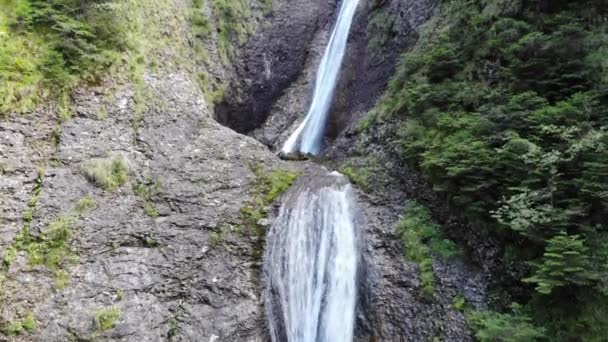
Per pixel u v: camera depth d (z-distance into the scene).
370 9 14.72
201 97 11.71
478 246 7.98
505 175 7.52
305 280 8.82
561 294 6.55
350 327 8.32
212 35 13.79
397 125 10.45
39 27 9.35
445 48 9.88
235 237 8.72
